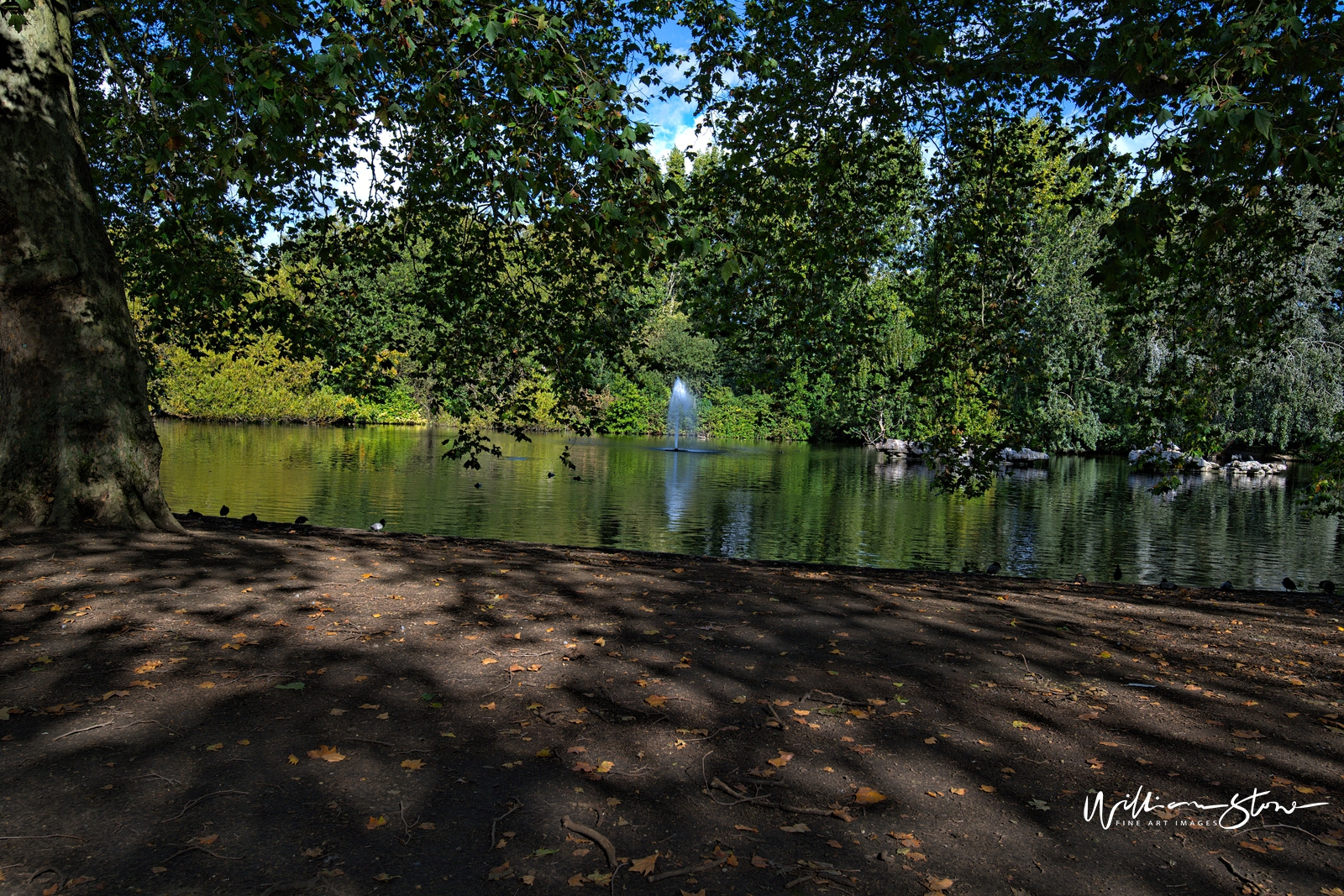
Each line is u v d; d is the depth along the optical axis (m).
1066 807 2.71
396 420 43.84
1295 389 21.38
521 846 2.31
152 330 9.66
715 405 47.50
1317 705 3.83
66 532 5.57
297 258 9.60
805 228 9.49
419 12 4.90
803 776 2.85
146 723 2.99
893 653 4.32
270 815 2.41
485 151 6.00
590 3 7.21
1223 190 4.74
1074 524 16.30
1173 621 5.59
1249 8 4.62
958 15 7.95
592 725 3.19
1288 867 2.39
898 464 30.47
